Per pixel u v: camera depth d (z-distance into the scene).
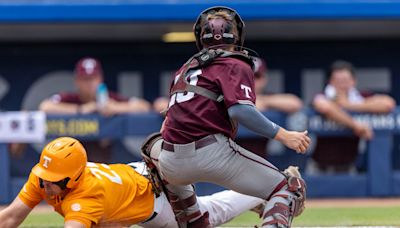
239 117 15.40
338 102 33.22
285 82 46.31
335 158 33.91
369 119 33.31
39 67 45.69
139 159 36.03
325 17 41.38
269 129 15.58
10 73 45.47
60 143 16.75
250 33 45.56
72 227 16.36
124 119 33.34
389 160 33.44
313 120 33.34
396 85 46.44
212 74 15.91
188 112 15.95
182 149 15.87
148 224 18.36
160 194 18.03
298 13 41.34
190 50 46.09
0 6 41.06
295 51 46.22
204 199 19.02
